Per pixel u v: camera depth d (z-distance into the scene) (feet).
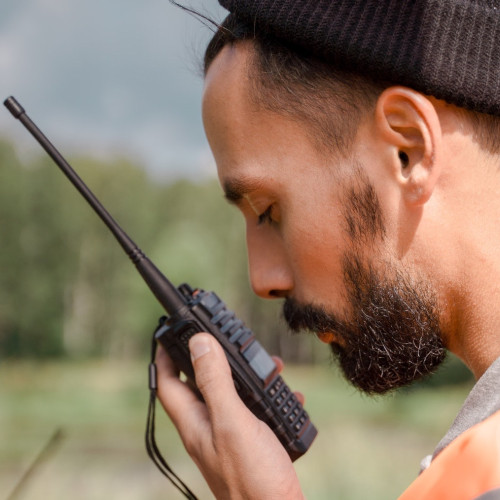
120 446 54.65
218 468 3.99
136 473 35.40
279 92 3.68
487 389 2.82
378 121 3.42
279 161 3.69
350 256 3.54
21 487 5.03
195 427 4.17
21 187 204.64
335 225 3.57
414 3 3.26
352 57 3.34
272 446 3.96
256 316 187.01
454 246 3.34
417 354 3.41
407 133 3.40
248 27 3.84
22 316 200.64
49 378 156.87
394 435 64.23
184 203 217.15
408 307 3.39
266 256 3.92
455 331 3.41
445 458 2.57
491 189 3.32
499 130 3.33
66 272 205.05
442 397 92.79
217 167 3.99
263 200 3.81
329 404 94.17
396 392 4.05
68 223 206.69
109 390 129.08
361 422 75.77
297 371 154.71
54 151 4.47
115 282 202.80
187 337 4.26
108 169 218.38
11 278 201.16
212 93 3.89
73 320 202.80
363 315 3.51
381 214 3.45
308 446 4.30
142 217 213.05
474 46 3.20
